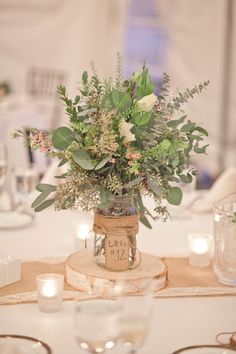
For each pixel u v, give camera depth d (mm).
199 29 8086
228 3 7977
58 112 7801
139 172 1882
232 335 1594
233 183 2951
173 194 1966
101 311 1304
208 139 8180
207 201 3000
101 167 1867
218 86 8141
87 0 8484
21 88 8586
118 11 8422
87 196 1896
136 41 8422
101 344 1301
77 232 2344
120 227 1931
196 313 1774
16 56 8562
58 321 1703
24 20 8500
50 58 8633
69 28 8578
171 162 1911
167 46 8242
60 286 1765
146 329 1306
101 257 1971
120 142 1852
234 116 8156
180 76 8219
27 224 2699
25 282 2006
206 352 1493
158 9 8227
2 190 3096
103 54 8609
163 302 1857
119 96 1871
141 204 1940
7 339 1544
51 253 2332
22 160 5172
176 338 1604
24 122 6215
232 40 8031
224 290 1954
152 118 1910
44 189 1954
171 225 2775
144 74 1934
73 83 8672
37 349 1497
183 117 1964
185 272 2133
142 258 2107
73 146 1866
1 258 2023
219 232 1989
